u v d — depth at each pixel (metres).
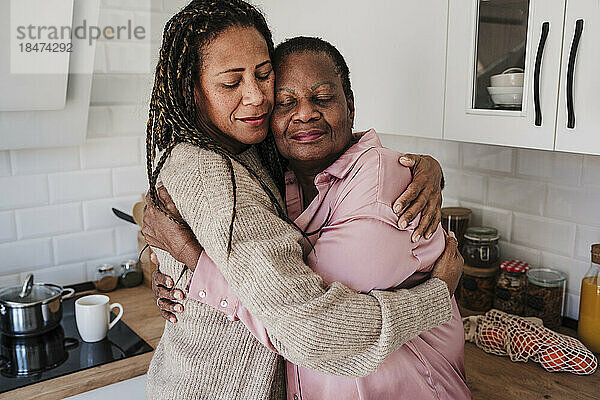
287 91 1.06
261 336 0.99
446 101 1.57
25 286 1.86
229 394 1.08
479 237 1.87
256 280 0.90
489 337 1.68
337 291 0.93
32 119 1.95
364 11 1.75
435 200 1.11
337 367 0.96
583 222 1.73
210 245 0.93
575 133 1.30
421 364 1.13
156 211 1.07
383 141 2.29
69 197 2.20
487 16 1.45
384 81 1.73
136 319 1.98
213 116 1.04
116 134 2.26
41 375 1.62
